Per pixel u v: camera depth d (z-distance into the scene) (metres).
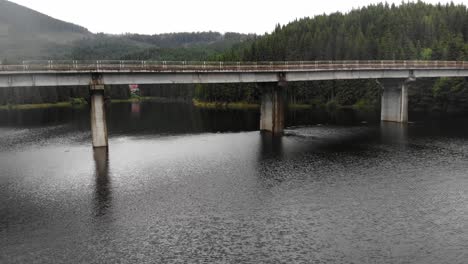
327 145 69.00
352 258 28.84
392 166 53.19
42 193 43.72
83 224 35.19
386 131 83.69
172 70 70.50
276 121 84.75
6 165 57.22
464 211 37.09
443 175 48.44
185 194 42.91
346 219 35.62
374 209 37.88
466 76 105.25
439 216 36.03
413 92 121.12
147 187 45.47
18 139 81.75
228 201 40.56
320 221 35.28
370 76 91.38
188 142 74.94
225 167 54.16
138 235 32.97
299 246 30.73
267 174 50.22
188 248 30.67
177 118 120.31
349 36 158.62
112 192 43.78
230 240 31.91
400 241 31.31
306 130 88.56
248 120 112.88
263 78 81.19
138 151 65.94
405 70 94.06
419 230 33.22
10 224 35.31
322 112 128.50
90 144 73.88
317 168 52.84
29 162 58.88
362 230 33.34
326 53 154.38
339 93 146.12
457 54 119.75
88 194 43.22
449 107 117.75
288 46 161.62
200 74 74.75
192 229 34.00
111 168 54.22
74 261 28.86
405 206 38.50
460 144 67.38
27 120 119.25
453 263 27.98
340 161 56.56
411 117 106.00
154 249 30.55
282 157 59.81
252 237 32.38
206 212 37.69
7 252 30.16
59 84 63.41
